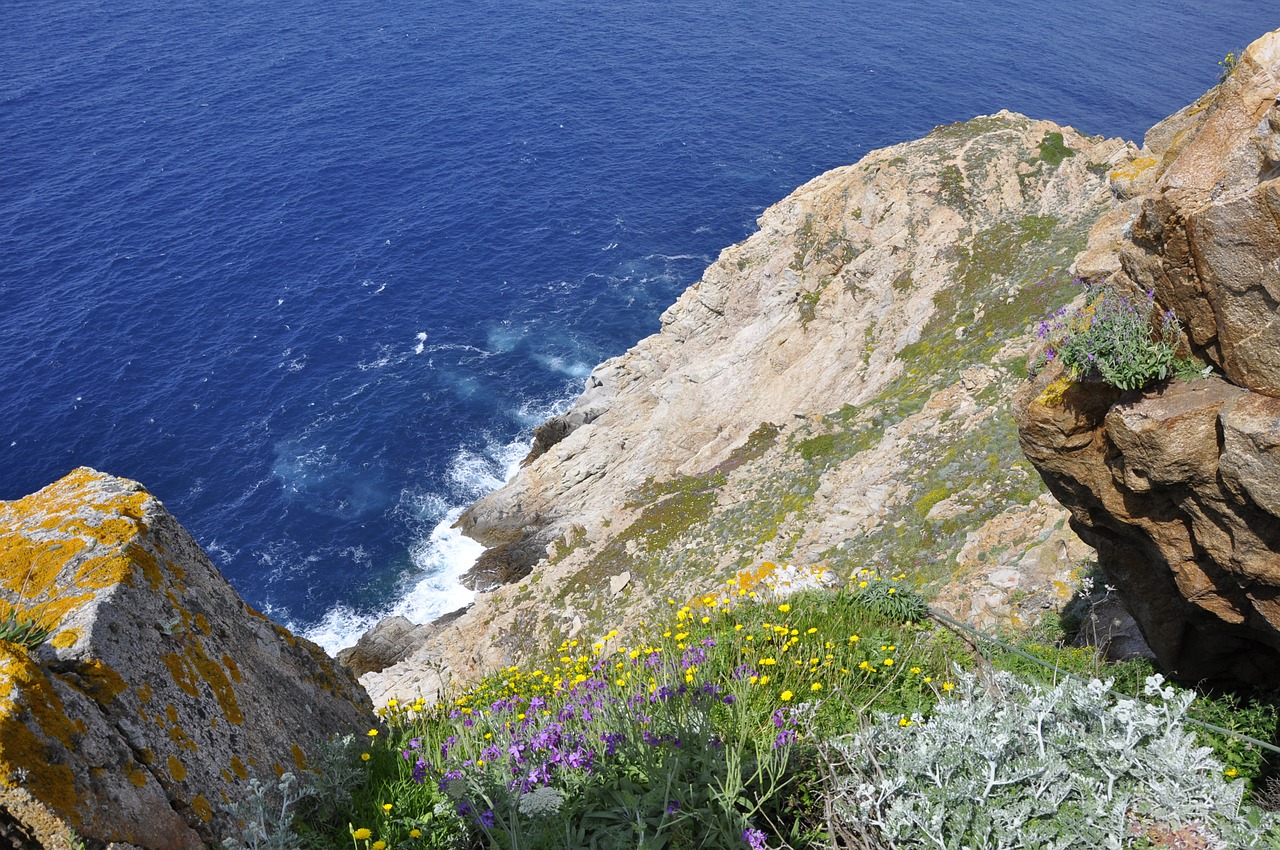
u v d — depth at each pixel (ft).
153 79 435.53
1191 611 33.91
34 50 466.70
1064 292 123.65
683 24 561.43
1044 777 22.25
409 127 393.50
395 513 196.65
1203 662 36.58
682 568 125.90
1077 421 31.89
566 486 189.98
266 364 240.32
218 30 509.35
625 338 257.75
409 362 243.60
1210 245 26.53
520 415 226.38
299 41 497.46
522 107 419.95
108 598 22.52
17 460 205.57
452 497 201.36
